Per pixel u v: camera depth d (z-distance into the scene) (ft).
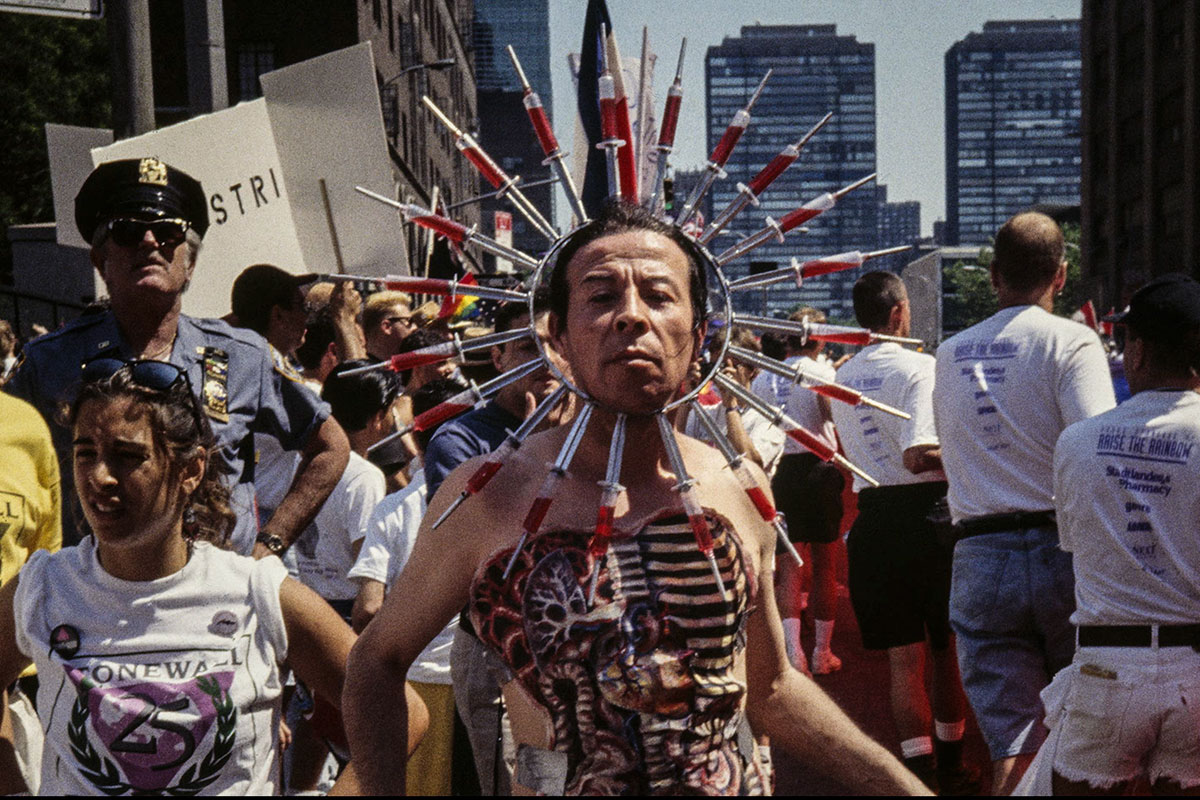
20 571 7.19
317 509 10.35
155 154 16.96
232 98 82.23
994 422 12.59
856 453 15.79
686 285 6.07
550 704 5.89
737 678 6.11
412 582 6.36
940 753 15.70
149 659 6.89
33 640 6.96
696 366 6.39
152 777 6.79
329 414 10.44
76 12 18.35
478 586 6.03
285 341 14.28
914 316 79.97
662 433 6.04
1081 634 10.85
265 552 10.03
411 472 15.29
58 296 32.78
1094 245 183.32
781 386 22.00
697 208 6.62
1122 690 10.46
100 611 6.95
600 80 6.62
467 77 164.96
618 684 5.76
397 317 19.67
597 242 6.03
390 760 6.24
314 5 81.87
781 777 12.01
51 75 79.20
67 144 17.33
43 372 9.65
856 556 15.70
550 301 6.28
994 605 12.53
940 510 14.58
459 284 6.60
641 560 5.90
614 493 5.82
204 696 6.86
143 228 9.36
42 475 9.79
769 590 6.45
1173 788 10.49
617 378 5.86
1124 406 10.78
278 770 7.31
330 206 18.28
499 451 6.13
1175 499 10.39
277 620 7.06
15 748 9.29
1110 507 10.57
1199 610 10.39
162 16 74.64
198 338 9.86
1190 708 10.31
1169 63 156.35
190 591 6.97
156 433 6.88
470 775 11.44
